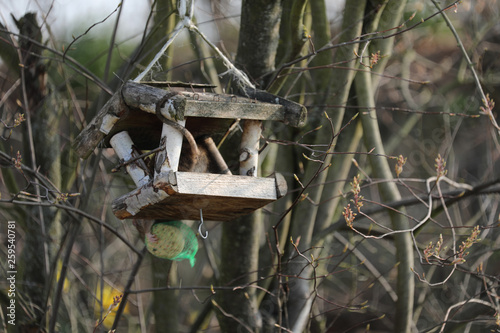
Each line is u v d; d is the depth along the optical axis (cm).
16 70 922
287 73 777
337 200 896
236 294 880
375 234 898
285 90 870
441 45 1455
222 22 1159
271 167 928
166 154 509
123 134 563
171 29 884
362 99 856
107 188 990
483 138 1328
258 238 883
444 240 1216
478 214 1105
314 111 898
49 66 927
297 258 866
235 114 535
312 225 873
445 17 837
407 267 849
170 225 557
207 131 584
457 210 1115
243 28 836
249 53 831
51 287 876
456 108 1334
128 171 554
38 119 919
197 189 490
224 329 888
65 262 818
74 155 965
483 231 1052
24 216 952
